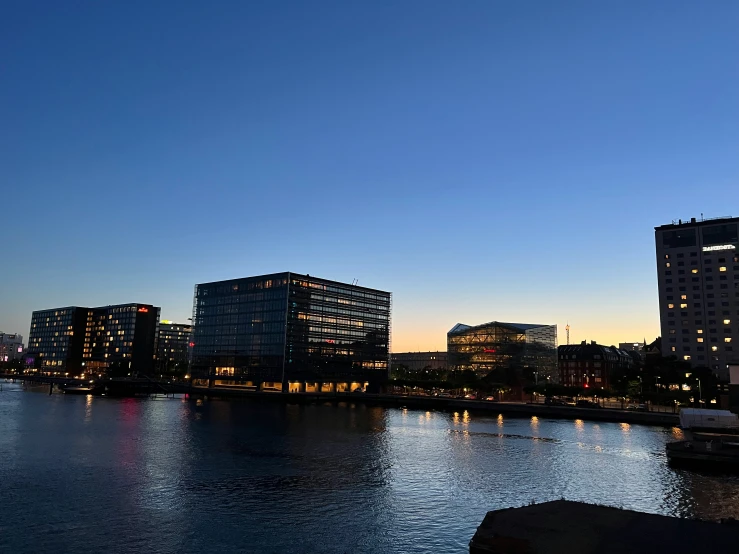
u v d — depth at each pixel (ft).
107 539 131.44
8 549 123.95
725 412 293.02
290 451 264.93
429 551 126.21
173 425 372.79
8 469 208.85
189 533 136.67
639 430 371.97
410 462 240.32
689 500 175.01
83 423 372.99
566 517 114.83
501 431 363.35
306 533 138.21
